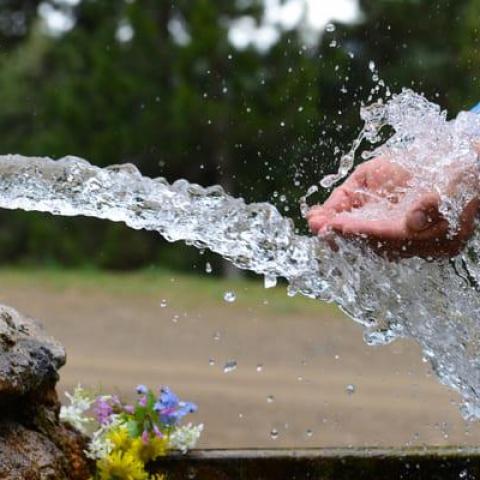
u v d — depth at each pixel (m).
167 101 26.20
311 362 14.12
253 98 25.16
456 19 24.84
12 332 3.84
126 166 3.79
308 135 23.73
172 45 26.92
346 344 15.51
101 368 12.74
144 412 4.38
